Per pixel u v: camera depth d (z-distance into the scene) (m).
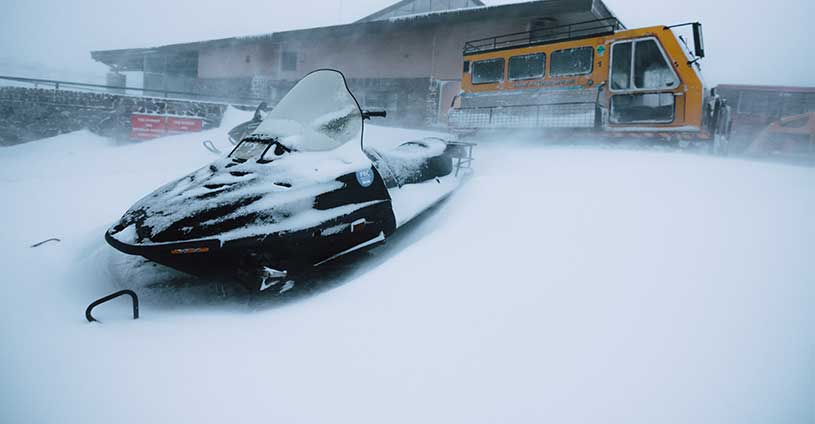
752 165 5.21
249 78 20.47
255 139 3.88
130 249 2.83
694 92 7.28
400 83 15.97
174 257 2.87
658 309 2.15
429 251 3.15
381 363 1.97
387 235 3.66
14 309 2.72
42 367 1.99
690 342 1.90
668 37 7.56
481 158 6.91
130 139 12.80
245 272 3.02
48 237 4.37
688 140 7.37
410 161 4.68
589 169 4.98
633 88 7.88
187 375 1.93
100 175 7.13
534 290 2.45
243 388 1.83
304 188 3.32
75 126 14.28
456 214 3.93
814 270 2.36
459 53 14.73
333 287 3.32
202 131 12.48
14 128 13.81
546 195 3.95
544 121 8.52
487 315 2.27
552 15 12.75
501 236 3.20
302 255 3.23
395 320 2.33
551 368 1.83
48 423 1.59
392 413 1.65
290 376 1.92
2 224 4.72
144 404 1.72
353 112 3.94
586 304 2.26
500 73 9.77
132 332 2.43
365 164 3.70
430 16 14.47
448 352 2.01
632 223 3.16
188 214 2.99
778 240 2.73
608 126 8.02
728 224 3.02
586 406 1.61
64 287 3.21
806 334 1.88
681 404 1.58
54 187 6.30
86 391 1.80
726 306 2.12
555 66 8.95
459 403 1.68
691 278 2.39
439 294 2.54
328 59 17.94
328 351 2.11
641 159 5.74
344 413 1.66
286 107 4.13
